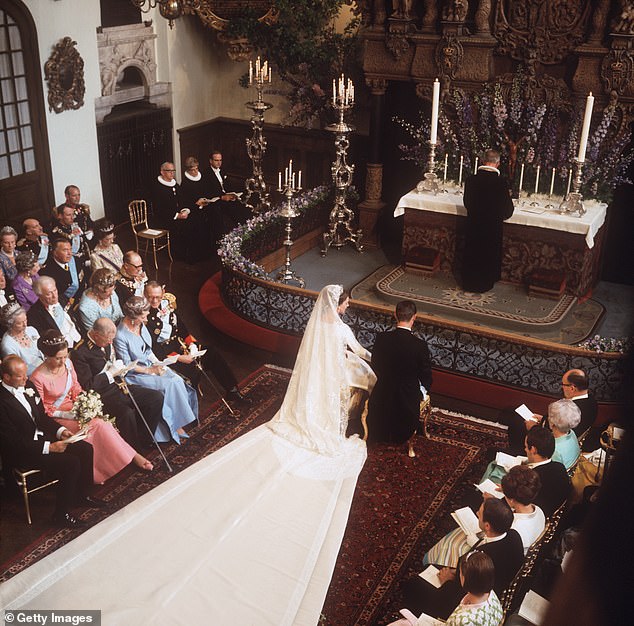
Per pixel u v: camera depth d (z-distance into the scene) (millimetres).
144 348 6938
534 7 9773
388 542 5727
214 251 11734
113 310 7410
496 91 10125
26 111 10727
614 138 9734
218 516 5809
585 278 9750
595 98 9664
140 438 6781
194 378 7297
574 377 5879
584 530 408
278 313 9336
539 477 4684
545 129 9992
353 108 12602
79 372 6449
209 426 7199
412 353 6531
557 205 9758
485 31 10086
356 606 5086
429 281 10234
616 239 10484
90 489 6211
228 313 9219
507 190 9203
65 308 8008
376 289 10000
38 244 9055
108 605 4875
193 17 13508
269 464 6488
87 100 11594
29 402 5793
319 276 10773
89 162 11883
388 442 6961
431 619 4441
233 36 12875
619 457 405
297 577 5242
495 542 4418
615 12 9305
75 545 5430
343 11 12539
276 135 13844
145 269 11133
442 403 7574
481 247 9469
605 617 381
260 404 7613
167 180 11250
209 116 14477
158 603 4902
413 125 11492
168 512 5828
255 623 4809
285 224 10852
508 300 9625
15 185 10805
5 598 4906
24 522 5793
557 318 9156
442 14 10219
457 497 6285
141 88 12898
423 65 10531
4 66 10234
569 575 405
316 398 6785
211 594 5035
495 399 7422
